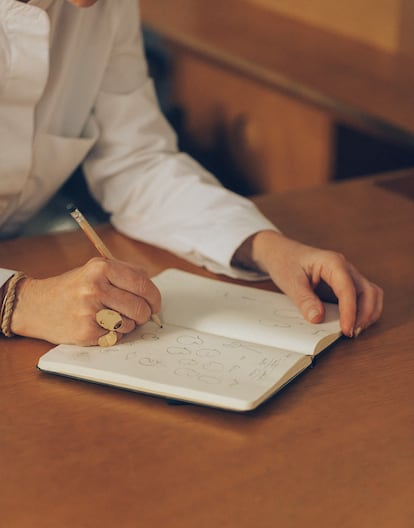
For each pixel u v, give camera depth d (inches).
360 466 43.4
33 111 63.9
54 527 39.5
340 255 57.9
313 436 45.7
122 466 43.4
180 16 135.1
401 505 40.8
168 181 69.5
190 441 45.3
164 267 65.2
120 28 70.1
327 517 40.0
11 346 54.2
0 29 59.8
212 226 65.2
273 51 119.3
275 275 59.9
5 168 64.6
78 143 69.7
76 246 68.1
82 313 51.9
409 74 110.3
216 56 119.2
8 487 42.1
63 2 66.9
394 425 46.6
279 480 42.4
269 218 72.7
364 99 102.0
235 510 40.4
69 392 49.5
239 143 127.2
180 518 39.9
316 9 129.1
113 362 50.1
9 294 54.2
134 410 47.8
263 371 49.1
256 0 140.9
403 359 52.8
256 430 46.1
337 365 52.0
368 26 121.1
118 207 70.6
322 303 55.9
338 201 76.4
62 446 45.0
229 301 57.7
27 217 74.0
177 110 136.1
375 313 56.4
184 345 52.1
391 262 65.4
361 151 112.3
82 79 70.1
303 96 106.4
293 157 117.4
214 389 47.2
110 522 39.8
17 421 47.0
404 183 82.6
